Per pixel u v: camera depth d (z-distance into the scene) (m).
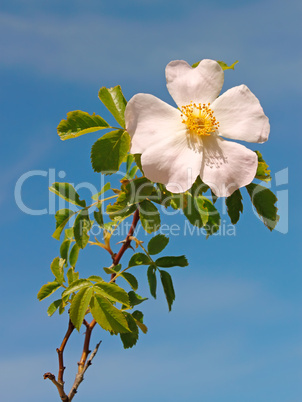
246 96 0.36
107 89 0.38
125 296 0.38
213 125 0.36
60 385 0.39
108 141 0.36
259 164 0.37
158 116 0.36
